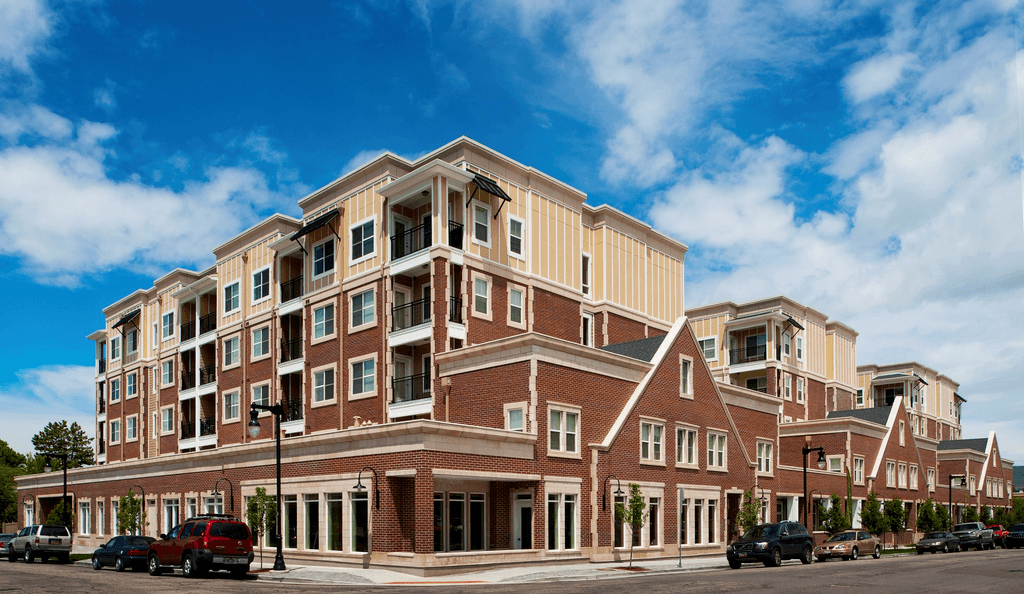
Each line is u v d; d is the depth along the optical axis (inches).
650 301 1978.3
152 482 1756.9
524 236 1640.0
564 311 1710.1
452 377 1389.0
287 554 1272.1
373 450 1152.8
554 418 1285.7
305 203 1763.0
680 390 1545.3
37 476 2352.4
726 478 1633.9
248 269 1962.4
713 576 1044.5
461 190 1501.0
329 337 1648.6
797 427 2255.2
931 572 1106.1
